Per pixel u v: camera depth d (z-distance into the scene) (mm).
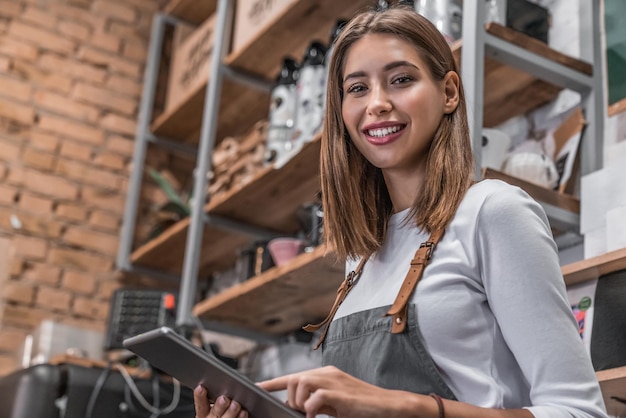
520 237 1128
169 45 4355
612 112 2213
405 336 1146
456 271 1160
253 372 3398
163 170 4152
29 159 3830
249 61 3461
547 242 1136
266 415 1083
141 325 3254
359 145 1325
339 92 1385
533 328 1090
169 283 3980
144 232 4004
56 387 2775
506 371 1134
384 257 1280
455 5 2309
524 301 1101
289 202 3139
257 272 2961
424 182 1283
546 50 2199
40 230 3762
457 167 1252
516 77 2285
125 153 4066
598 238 2025
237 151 3223
